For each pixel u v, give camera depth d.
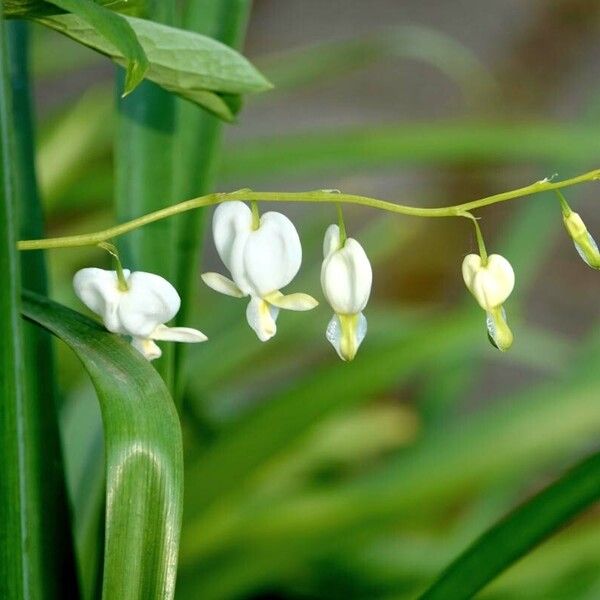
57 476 0.48
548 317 1.47
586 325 1.47
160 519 0.42
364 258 0.42
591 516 0.98
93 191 0.76
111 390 0.42
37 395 0.48
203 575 0.61
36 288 0.49
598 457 0.47
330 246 0.43
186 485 0.60
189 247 0.50
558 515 0.47
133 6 0.43
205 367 0.73
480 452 0.62
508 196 0.42
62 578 0.49
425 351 0.64
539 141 0.71
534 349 0.81
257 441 0.60
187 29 0.50
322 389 0.61
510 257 0.77
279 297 0.43
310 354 1.10
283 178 1.58
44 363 0.48
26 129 0.49
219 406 0.79
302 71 0.84
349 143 0.69
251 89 0.44
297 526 0.62
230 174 0.68
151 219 0.43
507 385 1.34
